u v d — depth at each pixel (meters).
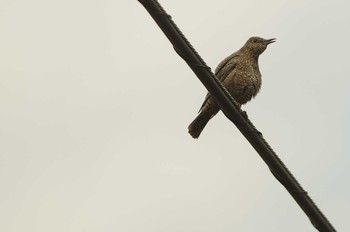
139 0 9.76
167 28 10.03
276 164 10.96
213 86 10.68
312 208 10.76
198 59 10.37
